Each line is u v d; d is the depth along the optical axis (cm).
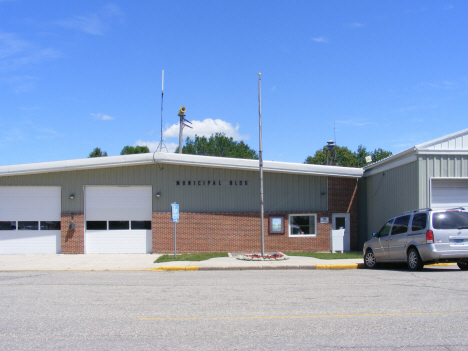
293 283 1173
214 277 1353
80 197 2155
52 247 2158
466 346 588
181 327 704
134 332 677
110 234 2161
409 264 1396
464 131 1777
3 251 2145
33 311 845
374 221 2230
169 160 2122
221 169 2184
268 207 2188
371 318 746
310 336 642
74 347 605
